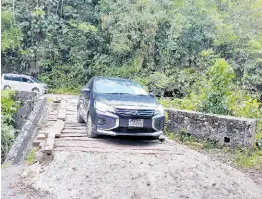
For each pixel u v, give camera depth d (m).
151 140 7.54
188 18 23.30
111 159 5.71
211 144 8.17
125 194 4.62
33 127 8.58
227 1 23.84
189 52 23.75
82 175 5.11
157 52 24.94
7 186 4.98
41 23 27.09
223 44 22.45
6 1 26.19
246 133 7.60
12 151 6.61
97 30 27.42
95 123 6.87
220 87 9.12
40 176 5.25
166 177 5.18
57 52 27.27
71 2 28.89
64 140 6.84
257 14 22.06
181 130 8.86
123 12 25.75
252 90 19.80
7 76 22.34
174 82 21.52
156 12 24.86
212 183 5.18
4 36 25.39
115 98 7.07
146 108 6.81
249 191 5.16
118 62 26.86
